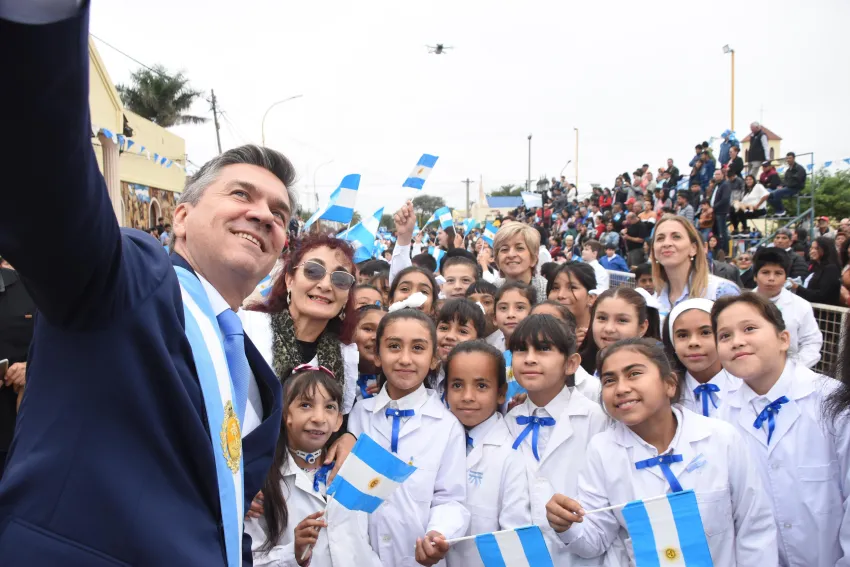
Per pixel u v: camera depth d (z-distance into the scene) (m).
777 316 2.93
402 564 2.94
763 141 15.34
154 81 41.62
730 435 2.71
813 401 2.84
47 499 1.01
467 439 3.29
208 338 1.33
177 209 1.59
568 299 4.68
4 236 0.84
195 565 1.08
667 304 4.86
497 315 4.45
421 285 4.83
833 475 2.76
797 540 2.77
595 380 3.68
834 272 6.92
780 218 15.31
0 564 0.99
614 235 14.98
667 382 2.79
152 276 1.14
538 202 15.72
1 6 0.67
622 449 2.79
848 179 32.09
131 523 1.03
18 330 4.07
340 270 3.17
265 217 1.49
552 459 3.11
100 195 0.92
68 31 0.72
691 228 4.59
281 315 3.19
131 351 1.06
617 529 2.75
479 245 15.95
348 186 5.37
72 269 0.92
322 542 2.71
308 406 2.80
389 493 2.53
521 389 3.85
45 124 0.75
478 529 3.07
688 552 2.32
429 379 3.75
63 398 1.04
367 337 3.86
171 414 1.11
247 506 1.53
